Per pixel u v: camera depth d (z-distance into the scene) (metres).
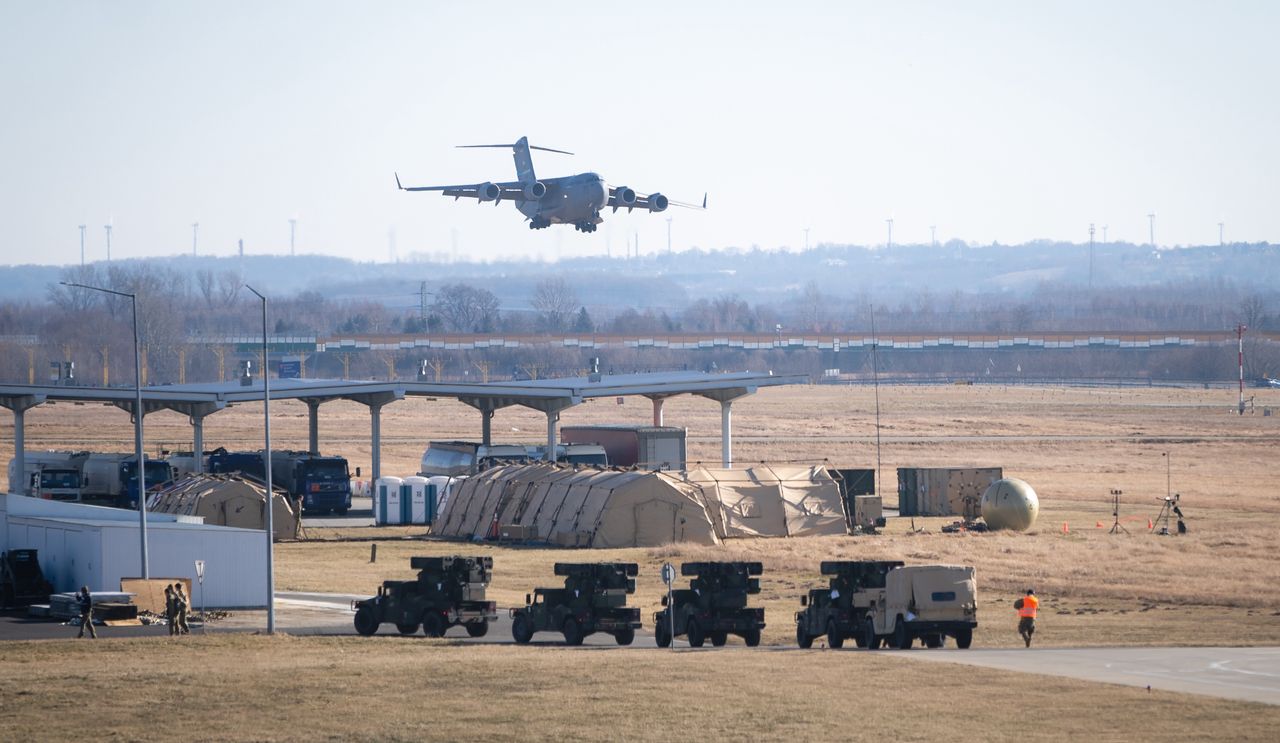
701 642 150.62
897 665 124.19
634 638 162.38
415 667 125.00
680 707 105.25
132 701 110.19
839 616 146.88
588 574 152.62
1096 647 143.12
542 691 112.06
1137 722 97.88
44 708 108.00
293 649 144.38
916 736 95.06
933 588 140.88
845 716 101.44
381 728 99.69
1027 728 96.75
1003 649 140.88
